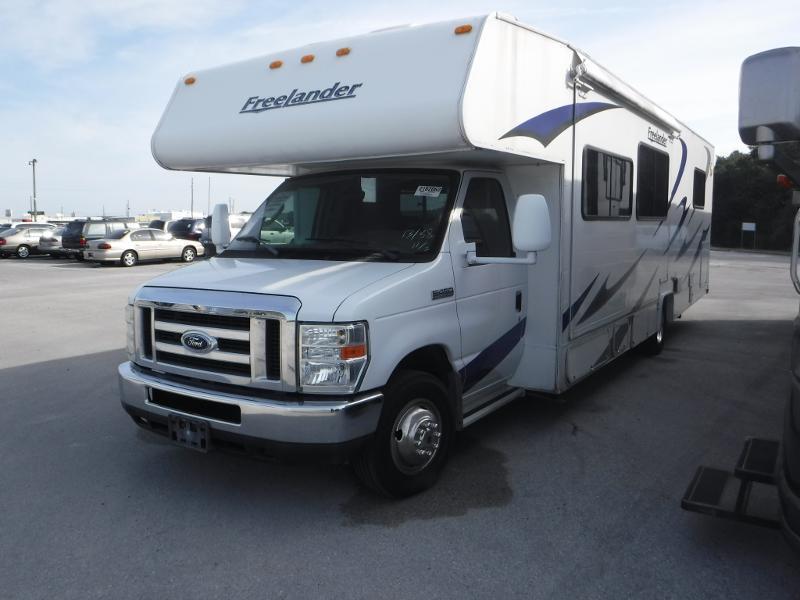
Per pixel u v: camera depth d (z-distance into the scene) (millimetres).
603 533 3682
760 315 11352
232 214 20688
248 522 3820
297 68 4613
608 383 6809
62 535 3678
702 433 5309
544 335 5078
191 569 3336
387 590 3150
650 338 7781
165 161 5180
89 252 22500
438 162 4594
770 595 3107
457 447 4969
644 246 6852
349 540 3609
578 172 5160
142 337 4125
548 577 3252
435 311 4098
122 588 3182
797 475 2730
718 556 3441
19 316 11195
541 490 4234
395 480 3945
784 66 2449
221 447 3801
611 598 3080
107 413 5816
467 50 3902
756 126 2520
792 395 2840
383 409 3820
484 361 4648
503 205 4930
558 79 4770
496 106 4023
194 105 5105
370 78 4199
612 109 5777
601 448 4969
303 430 3488
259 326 3600
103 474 4496
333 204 4660
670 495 4172
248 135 4625
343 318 3500
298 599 3088
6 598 3102
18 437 5215
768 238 40062
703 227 9523
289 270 4109
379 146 4059
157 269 21422
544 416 5715
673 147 7652
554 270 4992
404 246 4270
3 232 27188
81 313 11492
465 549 3512
